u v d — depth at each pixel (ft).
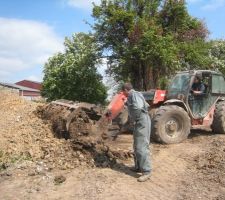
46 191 27.78
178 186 29.40
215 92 46.47
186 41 96.43
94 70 102.63
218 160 35.17
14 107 51.83
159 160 35.40
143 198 26.73
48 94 110.42
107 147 34.91
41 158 33.71
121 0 92.63
